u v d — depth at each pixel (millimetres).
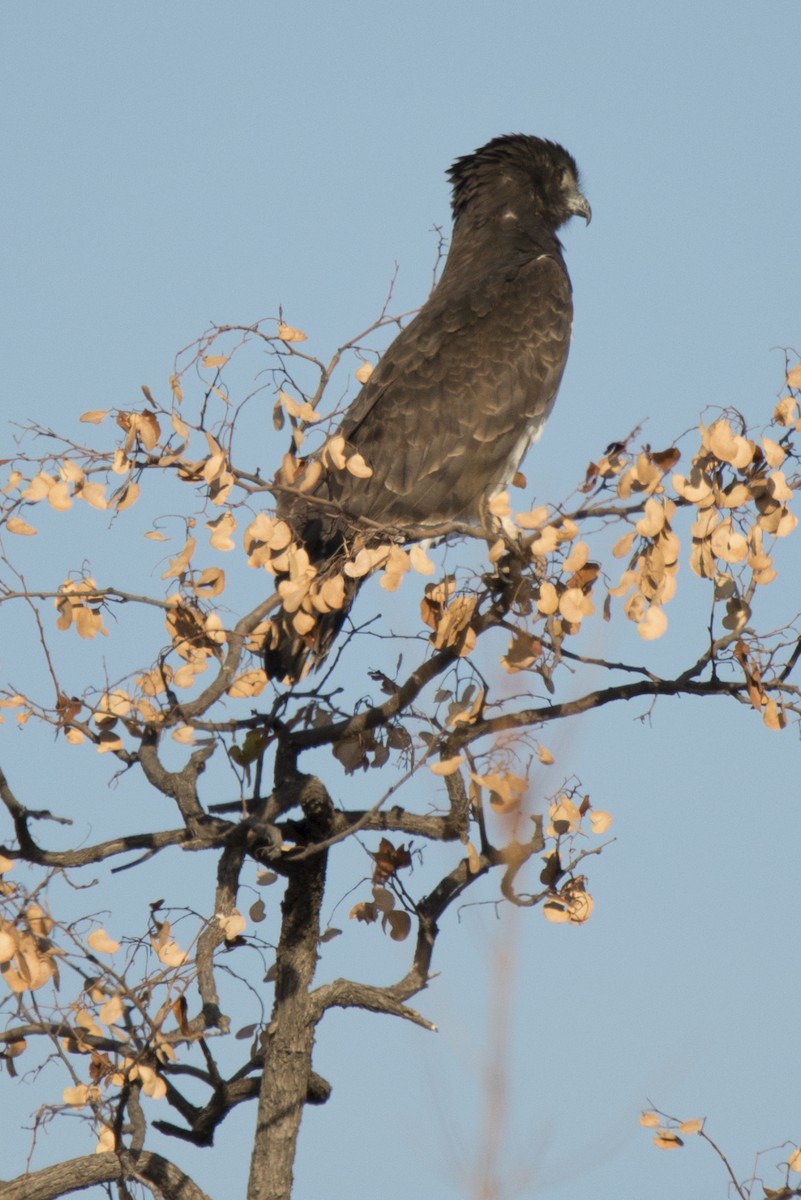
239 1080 10148
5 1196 9195
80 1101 8609
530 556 9078
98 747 9555
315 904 10000
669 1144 8609
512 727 9336
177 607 9367
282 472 9594
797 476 8930
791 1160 8617
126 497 8922
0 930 7875
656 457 8664
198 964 8781
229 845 9117
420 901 10117
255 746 10016
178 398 8977
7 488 8844
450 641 9273
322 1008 10023
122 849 9633
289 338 9594
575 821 9281
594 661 9531
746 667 9211
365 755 10242
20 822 9297
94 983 8750
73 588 9477
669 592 8547
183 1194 9492
